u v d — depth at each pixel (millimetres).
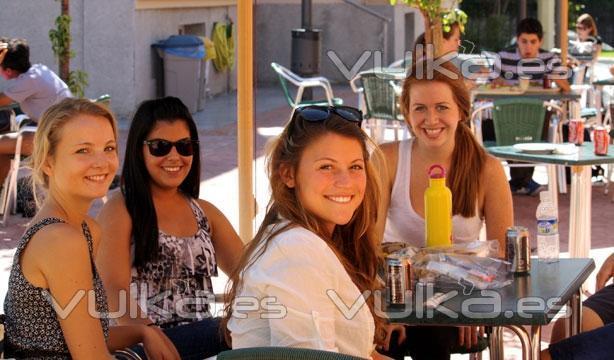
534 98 8656
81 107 3400
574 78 12164
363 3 19828
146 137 3982
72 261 3203
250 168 5391
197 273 4051
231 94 17625
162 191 4051
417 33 21609
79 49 14148
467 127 4191
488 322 3236
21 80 8578
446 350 4152
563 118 9227
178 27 15672
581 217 6262
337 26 19797
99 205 8695
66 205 3408
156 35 14883
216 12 17156
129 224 3949
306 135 3064
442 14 9055
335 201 3066
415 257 3709
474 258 3703
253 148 5465
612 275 4555
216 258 4273
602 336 3756
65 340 3254
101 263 3885
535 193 9414
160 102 4039
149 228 3947
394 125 10828
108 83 14203
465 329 4172
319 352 2645
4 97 8680
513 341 5539
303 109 3129
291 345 2906
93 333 3250
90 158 3381
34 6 14047
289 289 2902
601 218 8578
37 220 3320
